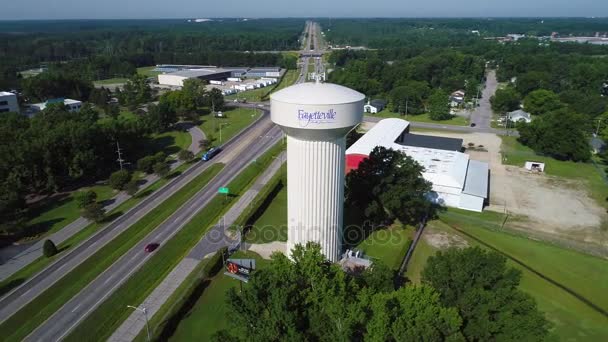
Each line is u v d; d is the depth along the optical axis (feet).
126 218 228.63
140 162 297.53
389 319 92.48
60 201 254.47
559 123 323.78
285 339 88.63
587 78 554.87
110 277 171.42
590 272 172.96
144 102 524.93
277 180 267.18
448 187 236.02
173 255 187.32
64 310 151.84
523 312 102.94
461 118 467.11
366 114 493.77
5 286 168.25
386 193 194.08
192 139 385.91
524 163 316.40
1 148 255.50
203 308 150.61
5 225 205.26
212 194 256.32
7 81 579.07
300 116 131.34
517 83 570.05
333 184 147.43
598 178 285.02
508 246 193.57
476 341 101.55
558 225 216.54
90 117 368.27
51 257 190.08
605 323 142.82
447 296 110.63
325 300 98.48
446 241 197.67
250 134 397.60
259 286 102.37
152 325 141.90
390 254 184.75
